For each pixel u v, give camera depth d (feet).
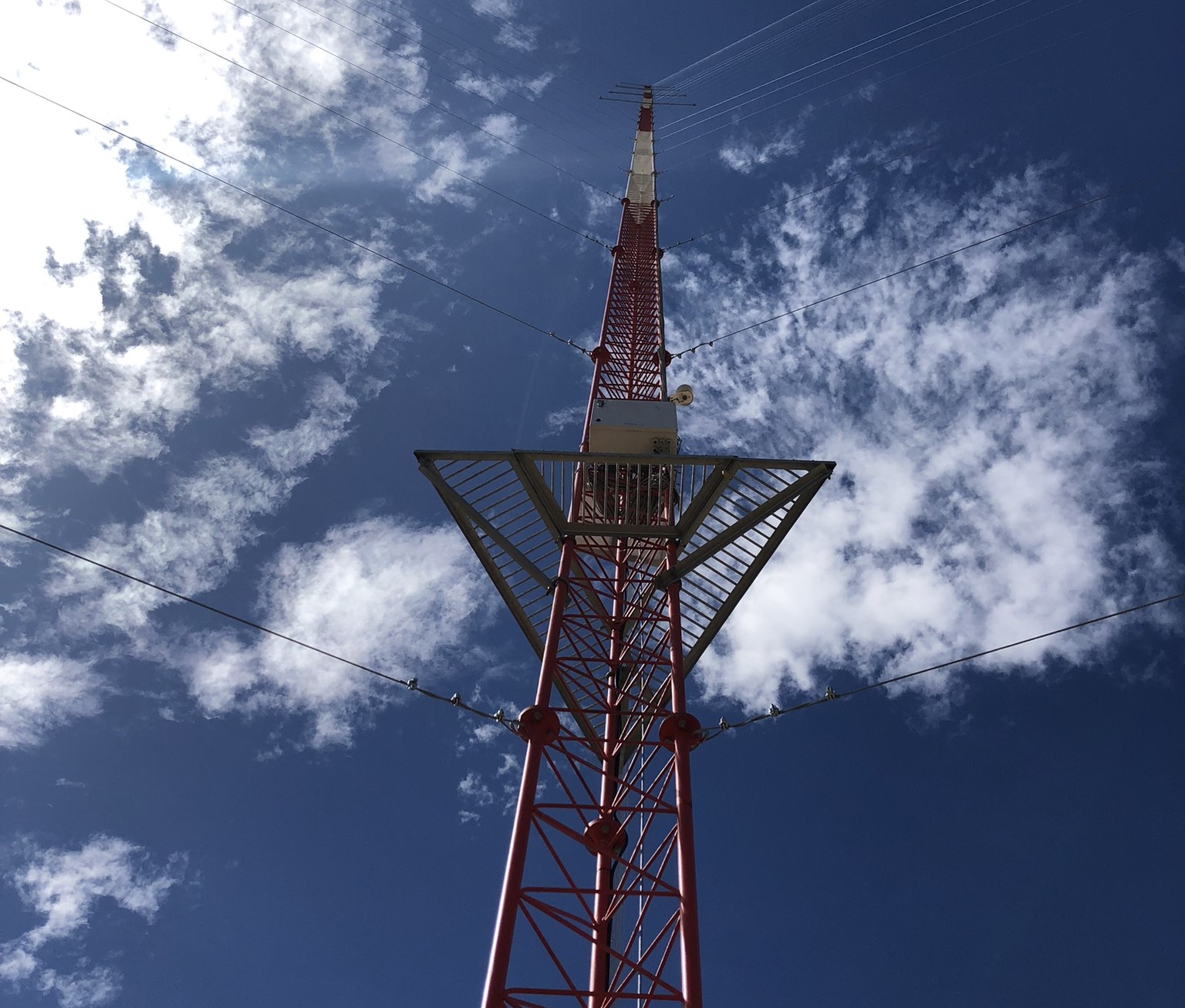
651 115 219.41
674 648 85.15
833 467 90.27
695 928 64.03
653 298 158.40
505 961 60.64
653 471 100.17
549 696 78.18
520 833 68.33
